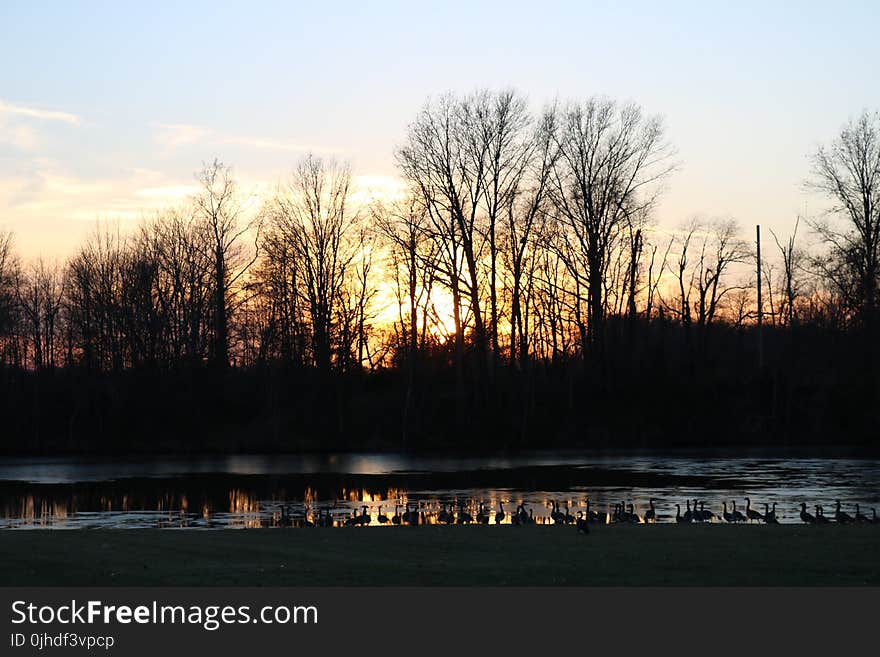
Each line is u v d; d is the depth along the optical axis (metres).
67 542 29.61
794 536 29.77
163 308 93.88
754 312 102.38
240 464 71.81
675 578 22.95
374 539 29.98
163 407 89.88
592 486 54.22
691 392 90.50
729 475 59.78
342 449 83.44
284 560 25.94
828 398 86.44
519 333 85.75
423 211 84.69
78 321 95.62
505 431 85.31
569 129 86.00
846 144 82.50
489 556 26.28
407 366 94.12
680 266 102.69
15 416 89.44
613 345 93.31
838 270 80.94
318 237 91.38
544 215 84.38
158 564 25.44
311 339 92.62
